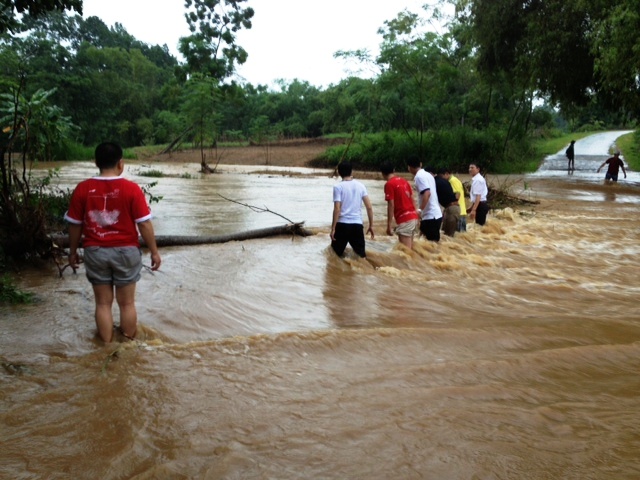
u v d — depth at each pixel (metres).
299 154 47.28
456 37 34.50
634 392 4.03
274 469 2.86
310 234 9.88
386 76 33.56
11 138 7.41
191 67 43.09
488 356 4.73
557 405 3.74
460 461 2.97
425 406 3.65
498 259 9.07
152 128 68.12
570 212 14.67
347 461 2.95
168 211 12.80
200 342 4.69
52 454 3.00
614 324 5.77
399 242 9.12
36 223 7.15
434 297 6.81
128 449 3.04
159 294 6.03
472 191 11.52
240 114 78.12
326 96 70.00
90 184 4.59
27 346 4.52
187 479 2.77
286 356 4.52
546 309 6.51
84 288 6.22
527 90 33.84
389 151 35.53
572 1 22.67
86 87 62.62
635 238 11.25
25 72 8.63
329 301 6.35
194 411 3.50
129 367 4.15
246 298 6.13
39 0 9.99
